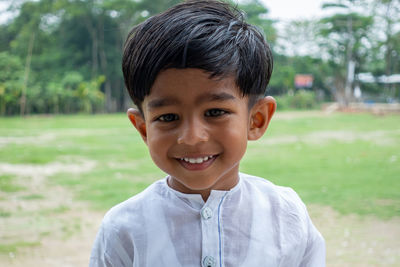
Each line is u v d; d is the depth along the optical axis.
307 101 35.94
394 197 4.92
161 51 0.79
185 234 0.95
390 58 38.28
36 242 3.64
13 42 35.44
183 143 0.82
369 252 3.26
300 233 1.00
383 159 7.81
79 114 32.31
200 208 0.96
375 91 41.84
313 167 7.00
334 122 18.81
